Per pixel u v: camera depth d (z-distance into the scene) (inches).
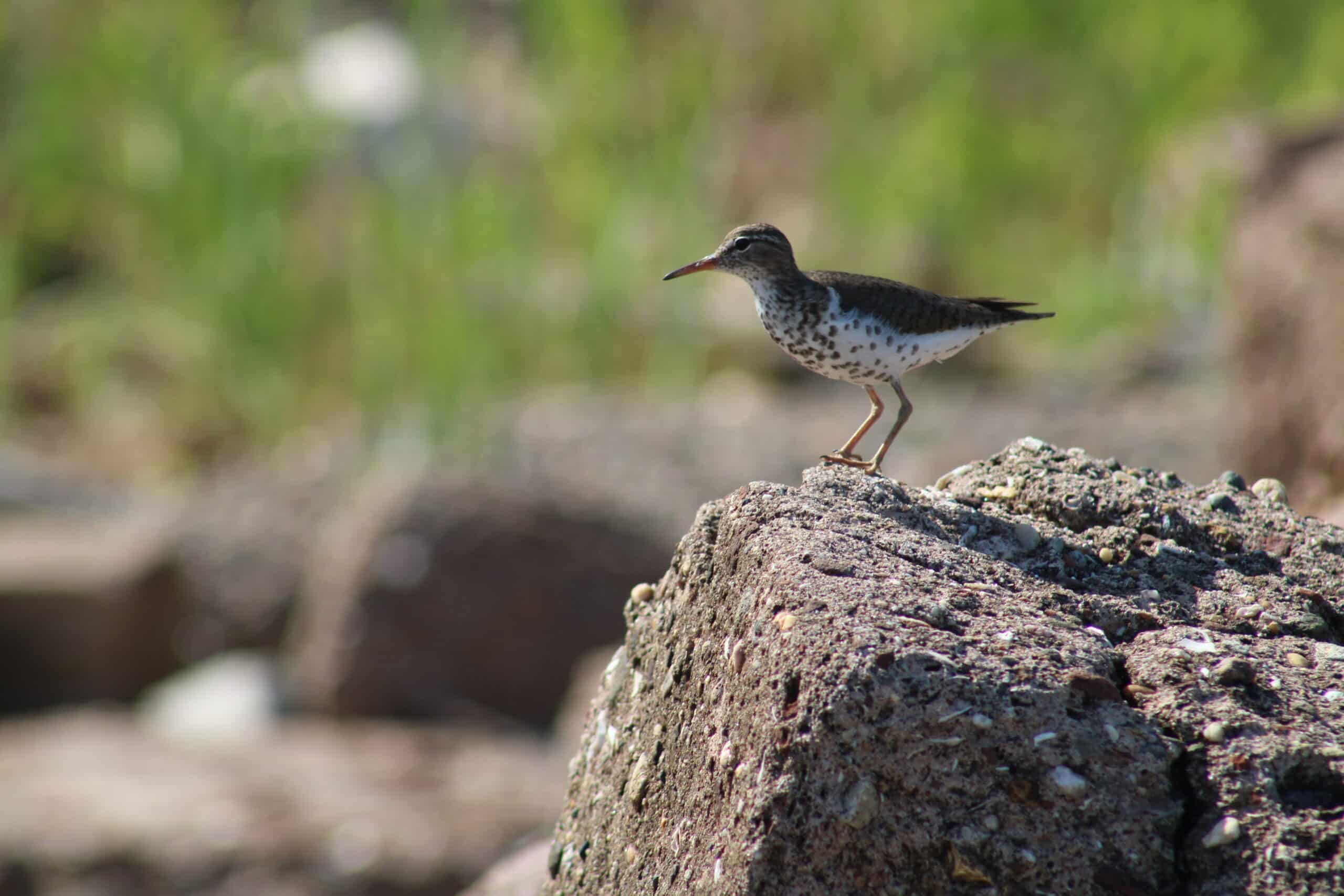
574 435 645.3
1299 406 426.3
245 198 748.0
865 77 832.3
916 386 730.2
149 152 757.3
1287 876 126.0
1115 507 177.2
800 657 136.8
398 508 521.0
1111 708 134.6
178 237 756.6
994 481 185.5
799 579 145.9
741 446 638.5
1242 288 459.2
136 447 746.2
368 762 453.4
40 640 553.9
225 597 573.6
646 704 167.8
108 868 386.6
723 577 159.0
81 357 783.1
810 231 822.5
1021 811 131.0
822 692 133.4
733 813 139.3
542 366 732.7
